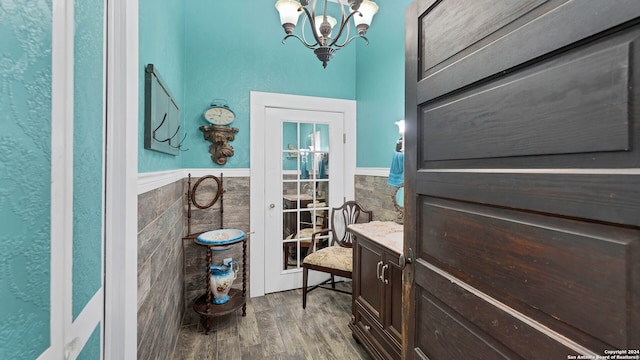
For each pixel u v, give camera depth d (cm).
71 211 53
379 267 159
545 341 52
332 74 288
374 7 166
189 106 239
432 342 88
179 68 207
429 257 90
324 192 289
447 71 79
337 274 221
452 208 79
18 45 40
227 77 251
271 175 267
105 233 86
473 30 70
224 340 191
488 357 66
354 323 191
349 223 275
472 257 71
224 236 230
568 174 48
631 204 40
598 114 44
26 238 42
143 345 112
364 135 281
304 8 145
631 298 40
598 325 44
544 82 52
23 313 41
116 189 88
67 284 52
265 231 264
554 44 50
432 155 88
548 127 51
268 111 265
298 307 238
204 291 242
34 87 43
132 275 93
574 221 48
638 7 39
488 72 64
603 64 43
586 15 45
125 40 90
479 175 67
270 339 192
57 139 49
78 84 59
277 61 268
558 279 50
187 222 238
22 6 40
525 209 56
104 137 80
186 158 238
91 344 69
